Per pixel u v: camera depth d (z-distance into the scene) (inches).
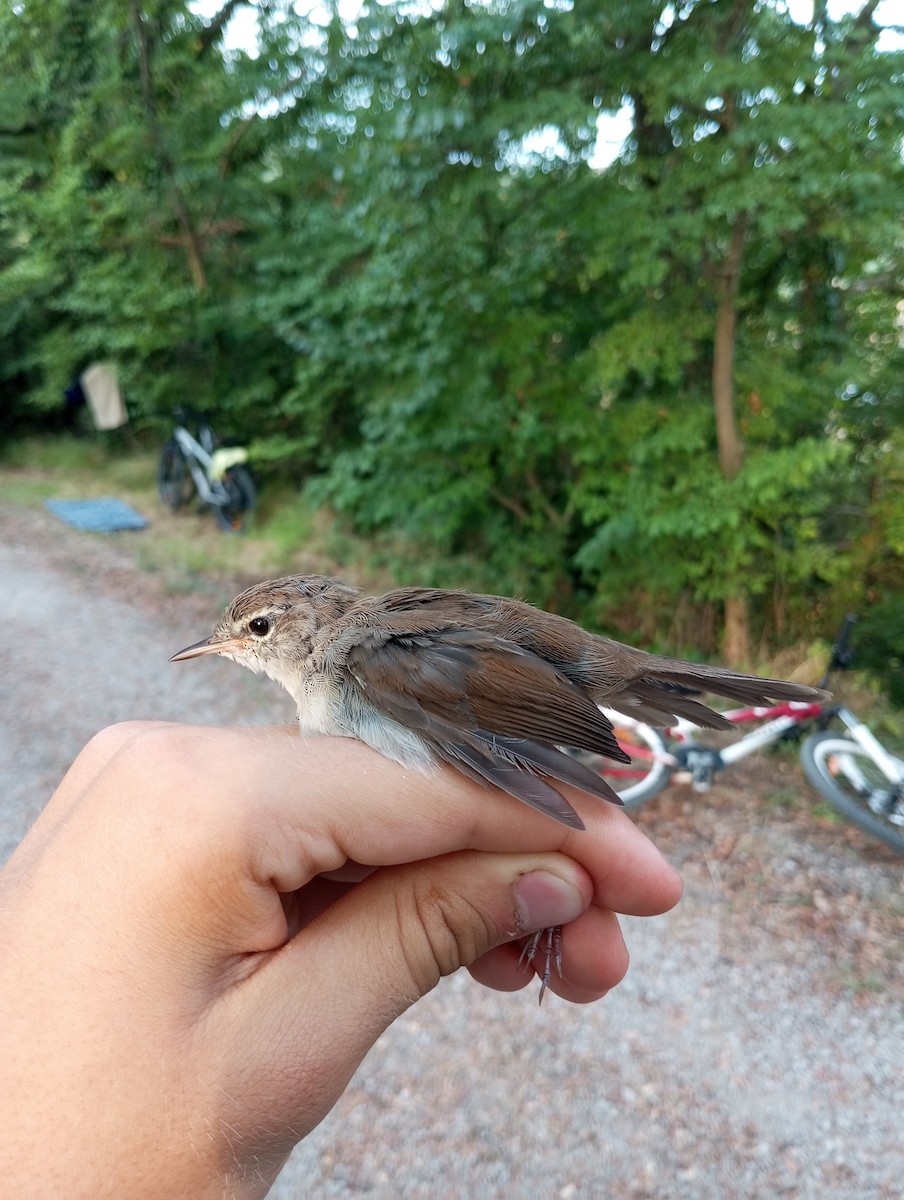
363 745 6.0
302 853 5.4
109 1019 4.9
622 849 6.7
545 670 6.9
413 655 6.9
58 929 5.1
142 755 5.5
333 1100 5.4
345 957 5.6
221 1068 5.0
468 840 6.0
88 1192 4.5
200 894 5.1
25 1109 4.6
